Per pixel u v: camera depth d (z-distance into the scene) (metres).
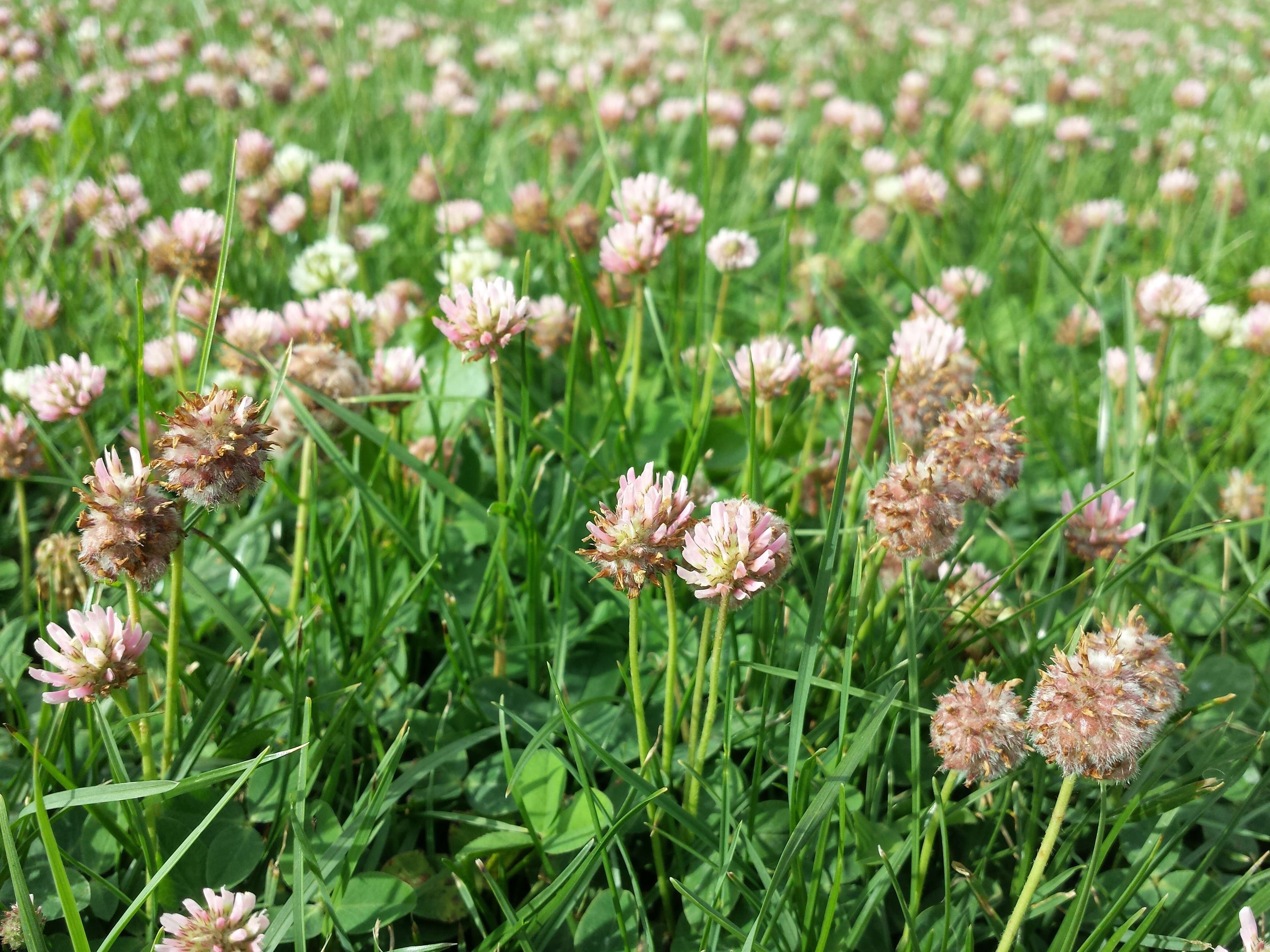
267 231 0.43
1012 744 0.17
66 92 0.62
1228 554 0.27
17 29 0.64
